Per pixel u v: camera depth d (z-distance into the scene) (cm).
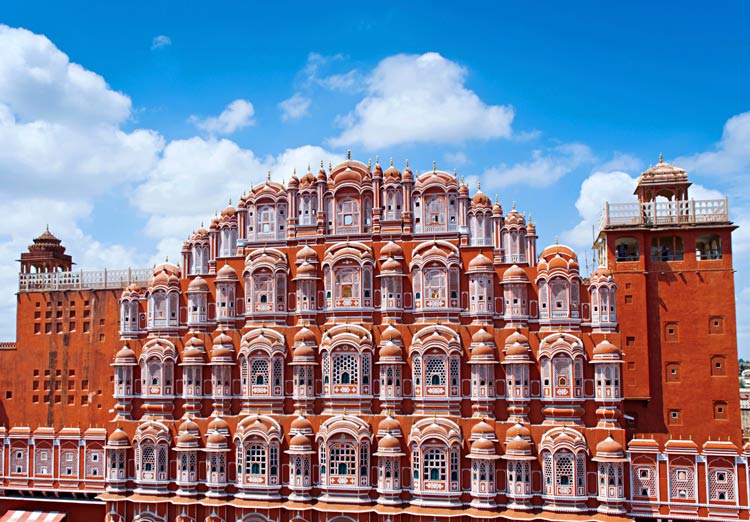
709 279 6456
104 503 6569
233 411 6375
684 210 6588
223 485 6134
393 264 6191
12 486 6800
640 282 6544
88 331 8306
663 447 5662
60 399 8281
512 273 6047
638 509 5466
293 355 6222
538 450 5644
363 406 6031
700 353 6394
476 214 6481
